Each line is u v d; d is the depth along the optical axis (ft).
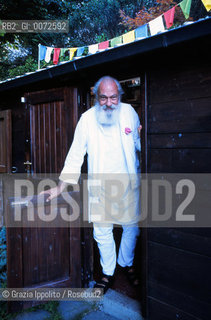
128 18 22.56
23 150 11.25
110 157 6.97
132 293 7.87
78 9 30.42
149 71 6.11
